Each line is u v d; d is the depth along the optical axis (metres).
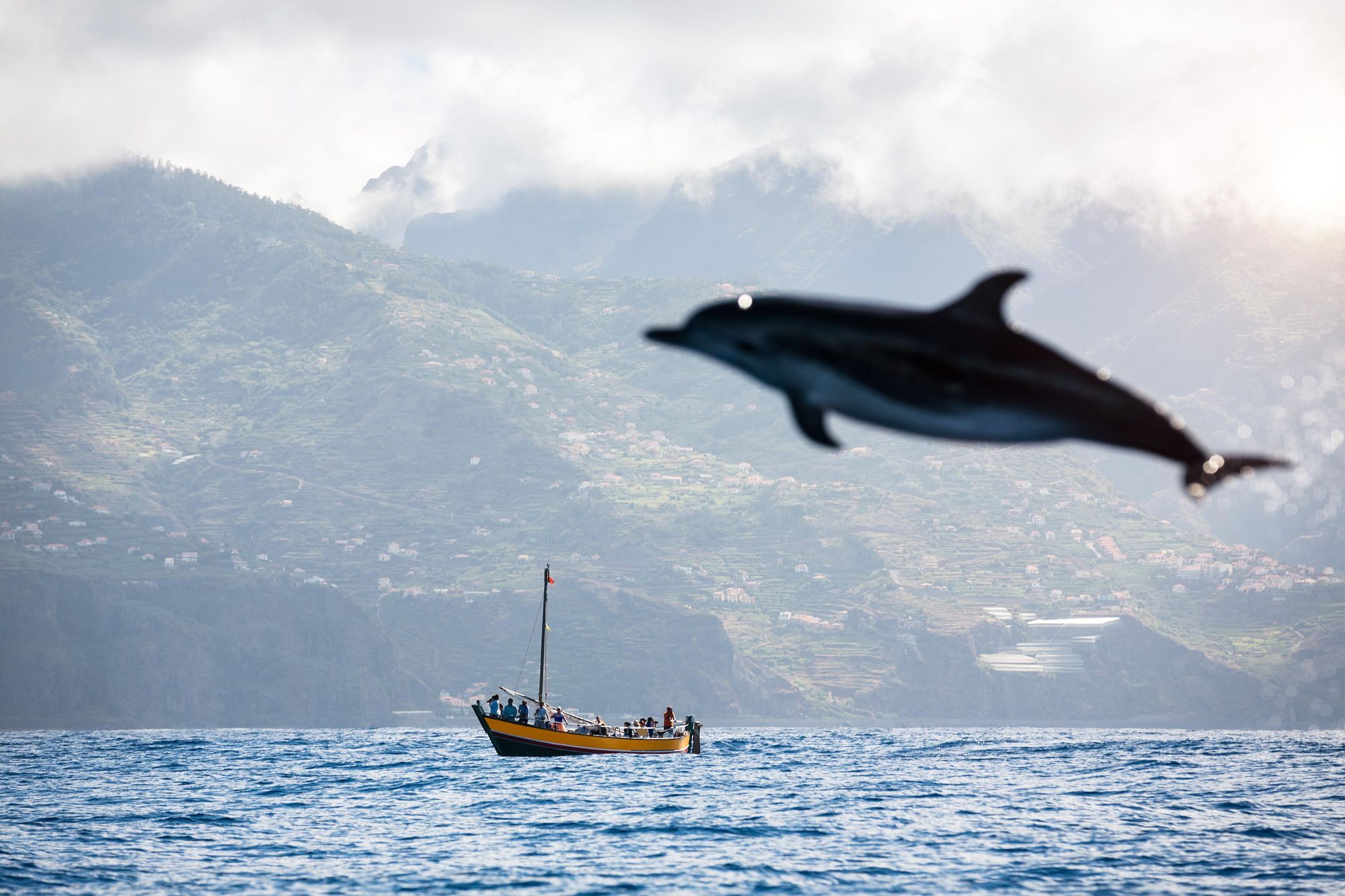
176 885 86.88
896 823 121.06
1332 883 84.31
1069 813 130.75
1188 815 127.06
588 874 90.44
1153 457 14.20
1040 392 14.16
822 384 14.43
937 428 14.36
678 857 98.62
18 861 96.88
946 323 14.35
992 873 89.31
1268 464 14.16
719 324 14.52
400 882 88.00
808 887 84.81
